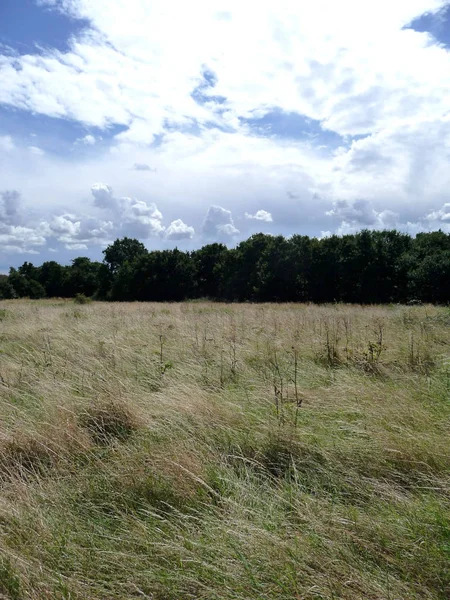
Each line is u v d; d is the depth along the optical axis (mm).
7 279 65188
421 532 2250
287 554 2107
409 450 2992
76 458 3293
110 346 7223
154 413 4035
